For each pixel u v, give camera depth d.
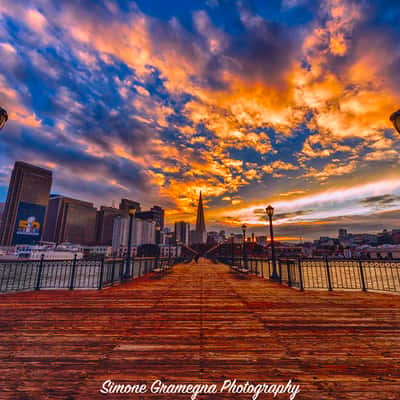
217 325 4.41
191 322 4.60
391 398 2.23
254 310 5.52
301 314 5.17
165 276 13.45
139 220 190.75
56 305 6.08
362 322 4.60
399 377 2.60
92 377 2.61
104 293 7.82
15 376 2.62
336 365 2.88
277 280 11.14
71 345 3.49
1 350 3.31
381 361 2.98
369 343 3.56
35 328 4.27
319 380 2.54
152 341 3.63
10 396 2.26
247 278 12.37
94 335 3.90
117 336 3.85
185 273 15.44
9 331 4.11
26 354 3.19
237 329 4.19
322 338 3.75
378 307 5.80
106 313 5.28
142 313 5.27
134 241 183.38
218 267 22.39
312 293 7.78
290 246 109.06
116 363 2.93
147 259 16.17
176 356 3.12
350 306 5.93
